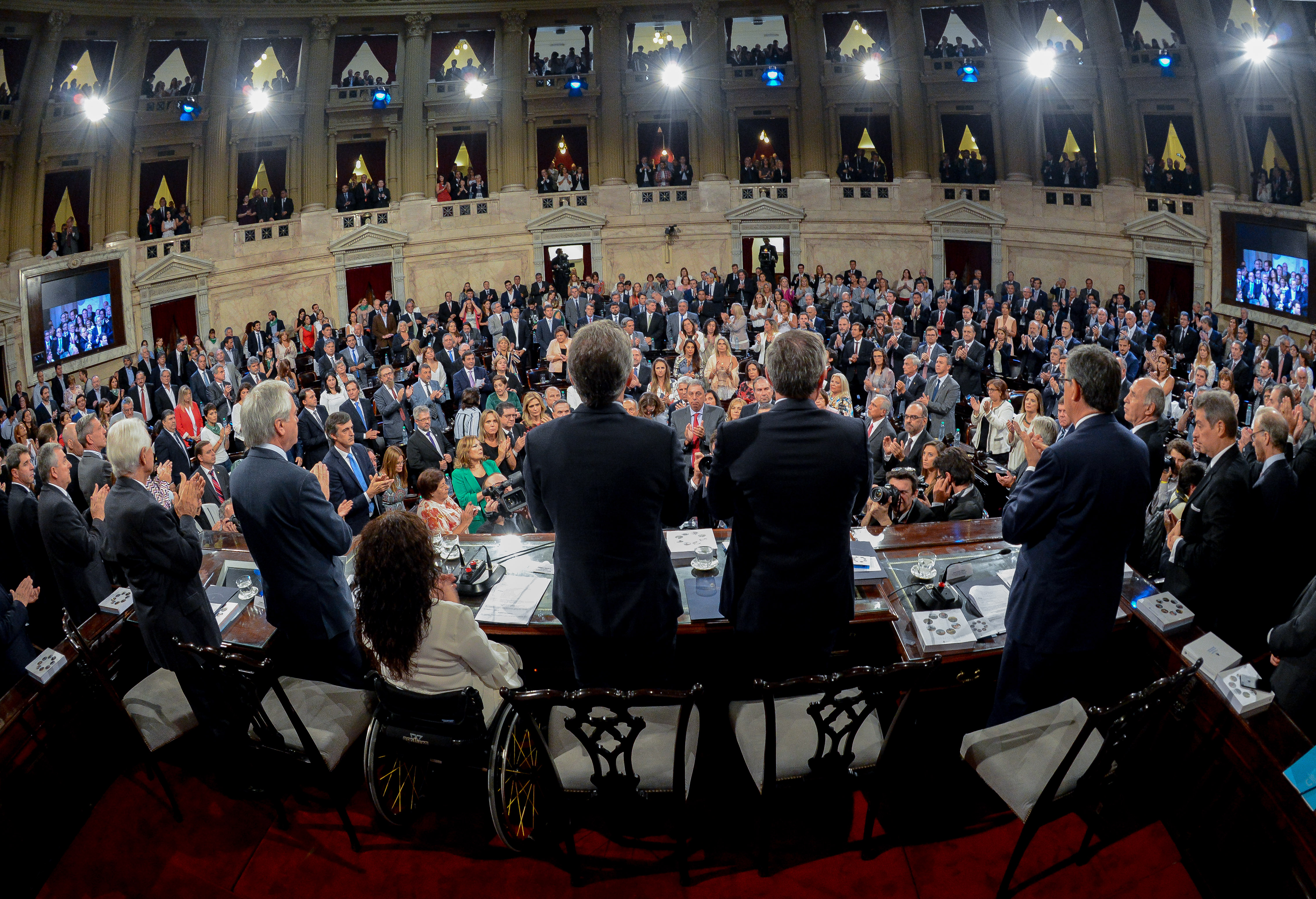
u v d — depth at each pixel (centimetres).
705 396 914
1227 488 492
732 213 2400
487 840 397
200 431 1347
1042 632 369
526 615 417
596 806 386
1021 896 358
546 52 2391
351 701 412
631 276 2466
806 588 358
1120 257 2098
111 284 2005
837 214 2383
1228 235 1898
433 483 607
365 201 2322
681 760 340
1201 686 374
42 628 705
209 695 416
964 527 493
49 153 1872
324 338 1866
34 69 1822
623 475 339
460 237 2384
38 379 1847
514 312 1897
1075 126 2138
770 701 327
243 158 2211
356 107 2270
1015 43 2158
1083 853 371
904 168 2323
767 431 347
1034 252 2230
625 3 2311
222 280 2172
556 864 383
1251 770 344
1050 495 357
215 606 455
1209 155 1912
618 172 2408
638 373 1283
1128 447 355
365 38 2291
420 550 352
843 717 382
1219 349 1614
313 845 398
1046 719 377
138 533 395
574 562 352
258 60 2209
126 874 388
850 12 2303
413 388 1348
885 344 1551
